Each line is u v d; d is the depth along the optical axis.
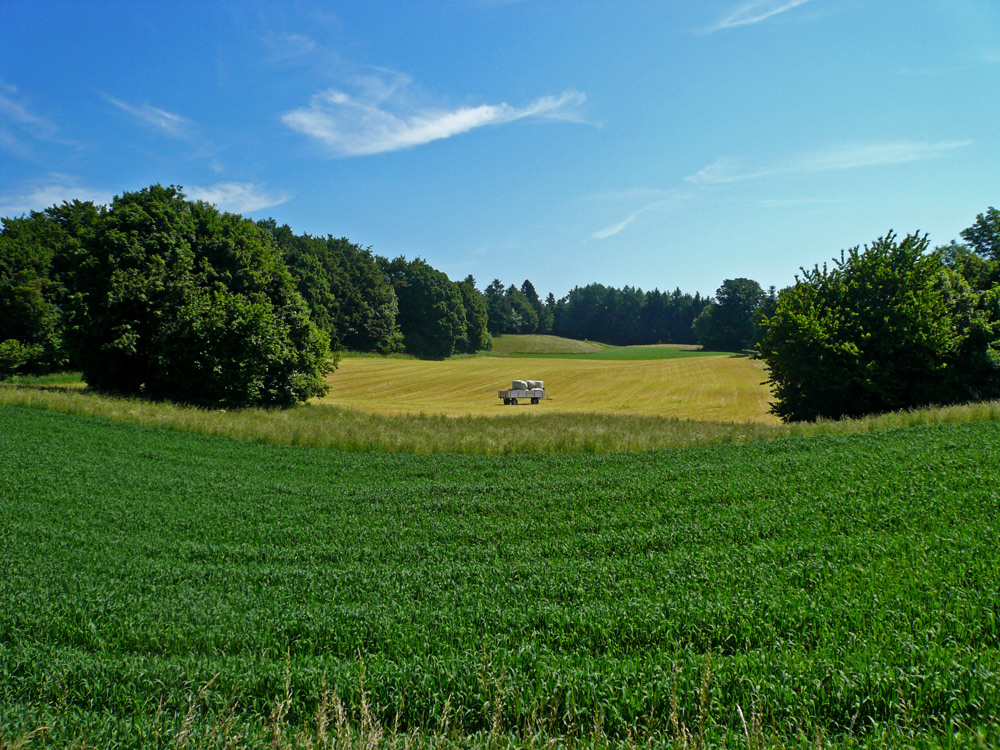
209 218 39.22
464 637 6.27
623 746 4.19
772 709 4.55
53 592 7.81
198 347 34.59
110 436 21.66
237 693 5.25
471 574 8.42
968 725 4.34
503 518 11.96
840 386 30.97
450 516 12.39
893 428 19.98
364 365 82.19
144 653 6.20
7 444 18.42
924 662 5.00
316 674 5.36
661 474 15.19
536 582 7.89
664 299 182.62
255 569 8.98
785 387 34.94
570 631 6.27
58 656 6.00
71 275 35.69
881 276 31.67
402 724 4.82
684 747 4.09
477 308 126.69
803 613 6.12
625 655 5.68
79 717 4.87
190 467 17.91
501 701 4.78
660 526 10.45
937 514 9.55
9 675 5.59
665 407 49.47
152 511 12.69
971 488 10.74
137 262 35.25
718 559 8.35
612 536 10.02
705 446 21.03
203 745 4.42
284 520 12.24
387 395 59.28
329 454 21.25
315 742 4.41
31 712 4.94
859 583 6.90
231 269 39.19
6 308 52.56
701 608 6.46
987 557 7.31
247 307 35.72
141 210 36.03
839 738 4.28
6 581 8.20
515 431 26.48
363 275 107.81
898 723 4.39
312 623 6.69
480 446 22.64
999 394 29.97
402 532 11.17
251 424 25.47
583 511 12.13
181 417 26.14
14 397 27.14
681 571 7.94
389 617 6.79
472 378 70.00
